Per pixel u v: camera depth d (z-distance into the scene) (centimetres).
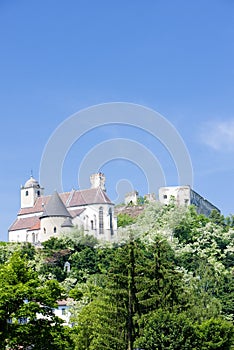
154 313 6956
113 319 7025
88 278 12312
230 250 16625
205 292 11406
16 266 5028
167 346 6669
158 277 7500
